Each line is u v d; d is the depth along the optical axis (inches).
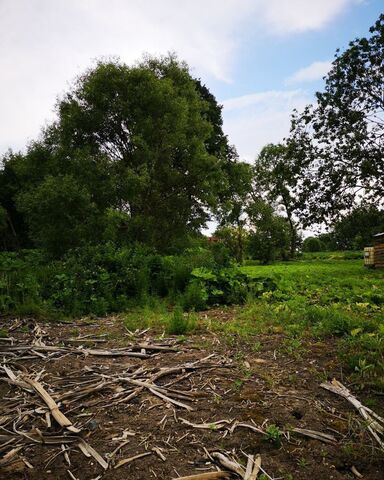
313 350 209.8
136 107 1067.9
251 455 118.0
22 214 1478.8
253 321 285.6
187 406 147.4
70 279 382.3
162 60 1228.5
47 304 340.2
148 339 238.5
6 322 297.4
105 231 911.7
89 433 131.7
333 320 251.8
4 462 117.3
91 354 211.8
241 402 150.4
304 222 1037.2
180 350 215.2
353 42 976.3
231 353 208.8
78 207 915.4
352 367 182.4
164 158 1111.0
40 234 928.9
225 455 118.5
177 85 1224.8
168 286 419.2
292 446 123.0
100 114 1051.3
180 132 1109.1
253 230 1609.3
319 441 125.8
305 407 146.4
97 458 117.4
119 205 1015.0
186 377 175.5
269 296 378.9
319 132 1015.0
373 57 954.1
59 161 1042.1
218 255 489.4
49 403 148.9
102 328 278.5
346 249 2405.3
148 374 179.5
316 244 2564.0
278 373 178.9
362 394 158.2
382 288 460.8
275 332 249.6
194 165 1148.5
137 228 988.6
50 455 120.9
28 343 236.8
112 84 1058.1
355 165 975.6
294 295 384.8
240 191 1574.8
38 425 138.3
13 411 149.2
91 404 151.6
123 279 400.8
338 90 994.1
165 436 128.8
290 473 111.2
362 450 121.3
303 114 1034.1
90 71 1109.1
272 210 1636.3
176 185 1160.2
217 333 251.3
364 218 1003.9
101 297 361.7
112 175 976.3
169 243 1071.6
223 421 136.6
